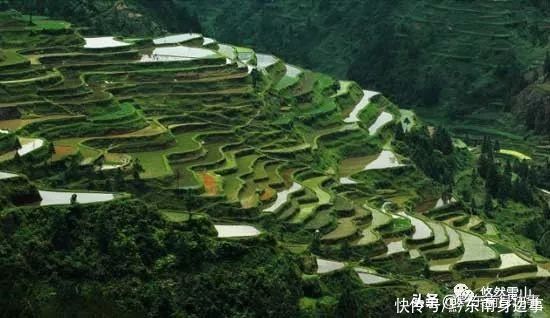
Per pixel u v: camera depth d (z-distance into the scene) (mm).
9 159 188375
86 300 156125
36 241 158875
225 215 197000
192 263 166875
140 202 170750
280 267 172875
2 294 152000
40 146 197750
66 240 162125
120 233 164625
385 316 176875
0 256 154500
